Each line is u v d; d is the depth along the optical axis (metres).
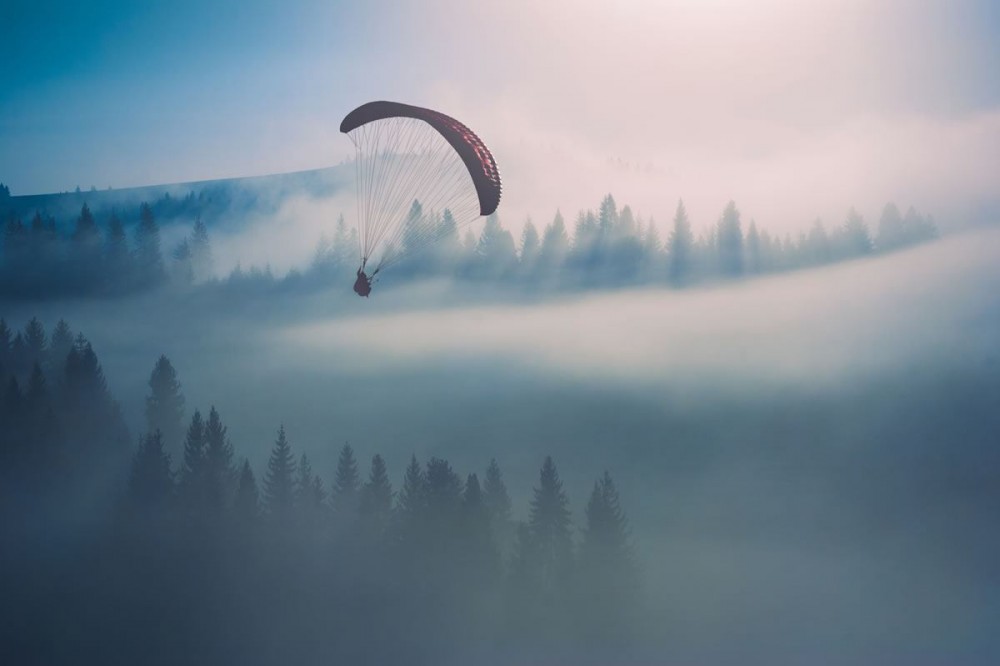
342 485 80.00
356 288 65.38
